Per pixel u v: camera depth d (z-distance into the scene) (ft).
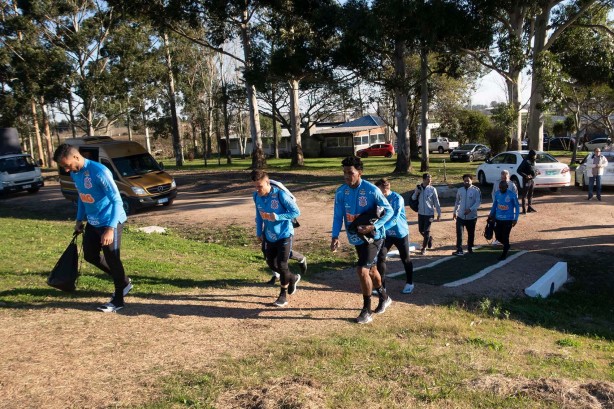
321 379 12.71
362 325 18.49
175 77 129.80
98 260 18.97
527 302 25.16
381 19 63.82
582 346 18.69
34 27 110.52
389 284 26.43
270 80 78.33
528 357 15.80
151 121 156.04
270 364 13.88
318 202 60.08
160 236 40.98
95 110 123.85
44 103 142.00
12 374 12.70
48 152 151.12
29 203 71.46
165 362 13.97
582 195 56.80
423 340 16.85
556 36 71.72
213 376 12.89
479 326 19.58
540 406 11.25
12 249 30.91
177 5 81.92
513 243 38.19
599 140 151.74
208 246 37.01
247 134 198.70
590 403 11.42
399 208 23.80
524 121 157.07
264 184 19.67
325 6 68.08
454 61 70.85
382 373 13.24
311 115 159.84
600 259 33.58
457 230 34.35
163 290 21.97
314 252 36.24
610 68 76.13
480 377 12.98
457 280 27.58
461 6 64.08
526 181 47.70
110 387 12.19
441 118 163.84
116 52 110.11
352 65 69.00
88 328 16.49
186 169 113.50
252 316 19.10
